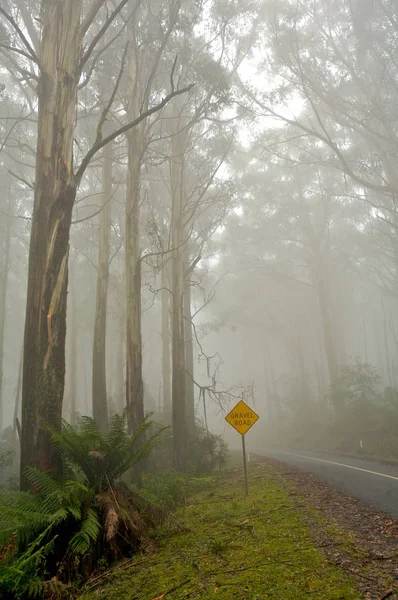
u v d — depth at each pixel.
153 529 6.91
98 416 16.53
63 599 4.91
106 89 18.42
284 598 4.10
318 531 6.40
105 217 19.19
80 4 9.52
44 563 5.39
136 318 13.88
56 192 8.34
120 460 7.12
